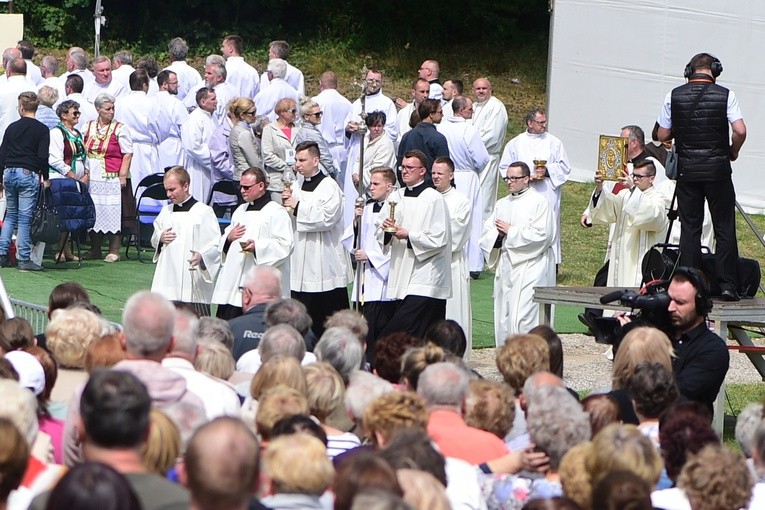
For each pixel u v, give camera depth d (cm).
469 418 1528
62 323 1712
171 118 4325
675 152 2520
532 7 8331
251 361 1903
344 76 7731
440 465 1173
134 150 4300
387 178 2895
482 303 3825
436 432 1449
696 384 2067
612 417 1525
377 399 1363
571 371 3006
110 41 7875
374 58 7944
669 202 3183
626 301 2152
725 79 5012
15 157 3684
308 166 3042
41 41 7831
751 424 1472
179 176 2927
